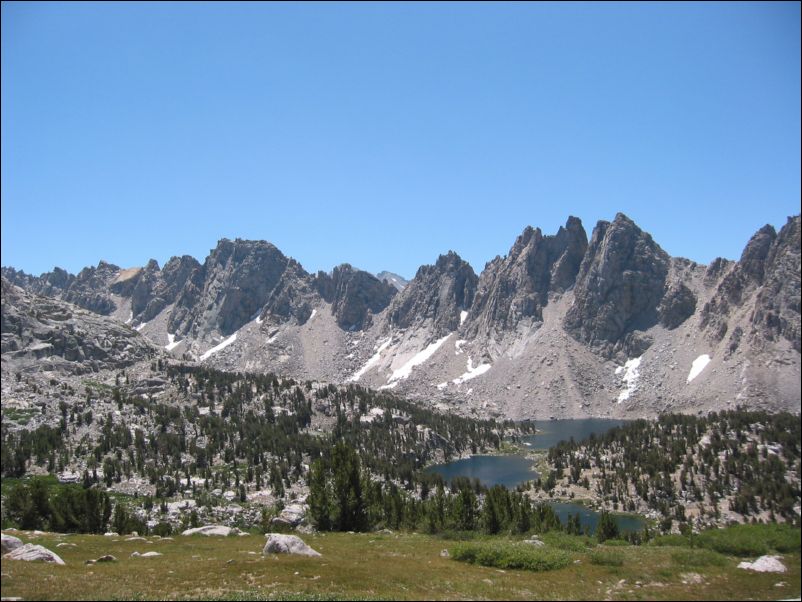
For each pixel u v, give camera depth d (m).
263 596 35.78
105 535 72.06
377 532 89.31
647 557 53.22
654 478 195.62
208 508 153.25
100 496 100.44
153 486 179.88
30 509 94.50
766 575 45.00
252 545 61.03
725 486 184.75
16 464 181.12
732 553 56.31
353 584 40.22
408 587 40.41
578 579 44.75
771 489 173.00
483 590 40.12
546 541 66.44
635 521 170.75
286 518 112.88
